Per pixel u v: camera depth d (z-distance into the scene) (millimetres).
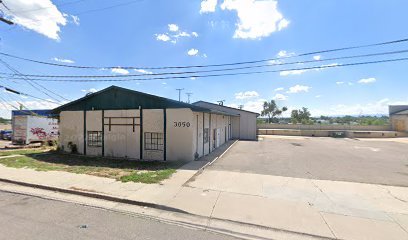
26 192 7188
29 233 4453
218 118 18953
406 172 9953
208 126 15477
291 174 9391
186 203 6102
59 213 5535
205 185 7668
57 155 14062
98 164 11273
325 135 33906
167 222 5145
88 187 7395
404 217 5402
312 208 5859
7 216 5312
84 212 5629
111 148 13703
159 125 12594
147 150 12820
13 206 5973
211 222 5160
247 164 11414
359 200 6469
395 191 7293
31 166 10711
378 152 16531
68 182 7957
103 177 8648
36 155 14078
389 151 17141
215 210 5703
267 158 13383
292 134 35312
